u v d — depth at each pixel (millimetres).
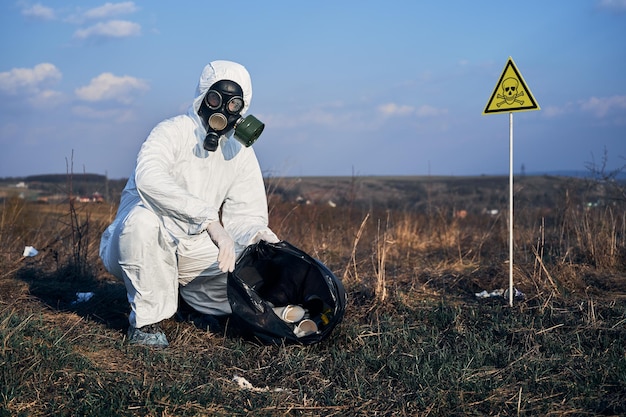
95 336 4984
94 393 3984
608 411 3914
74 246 7633
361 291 6574
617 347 4965
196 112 5160
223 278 5285
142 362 4551
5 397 3775
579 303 6262
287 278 5246
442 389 4188
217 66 5059
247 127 5020
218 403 3982
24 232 9328
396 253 9406
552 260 8477
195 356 4750
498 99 6855
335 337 5211
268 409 3898
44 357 4305
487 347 4945
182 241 5148
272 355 4836
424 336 5301
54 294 6457
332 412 3943
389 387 4266
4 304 5828
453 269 8367
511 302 6418
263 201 5562
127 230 4812
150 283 4930
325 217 11719
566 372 4504
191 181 5180
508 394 4156
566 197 10633
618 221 9742
